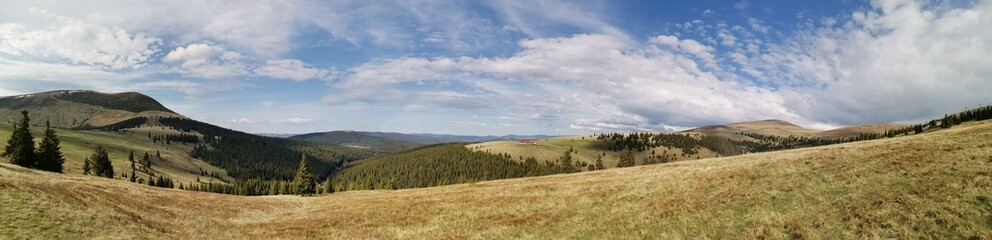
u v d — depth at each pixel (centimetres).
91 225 2539
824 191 2034
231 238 3056
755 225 1816
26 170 5153
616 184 3706
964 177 1772
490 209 3359
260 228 3544
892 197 1734
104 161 12925
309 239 2983
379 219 3616
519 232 2458
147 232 2722
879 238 1485
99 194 3553
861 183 2016
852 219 1636
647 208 2419
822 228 1647
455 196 4675
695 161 6169
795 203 1977
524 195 3972
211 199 5259
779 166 2775
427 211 3719
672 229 1972
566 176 6244
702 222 1997
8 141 8819
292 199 6675
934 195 1670
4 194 2559
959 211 1508
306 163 11231
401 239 2677
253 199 6009
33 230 2259
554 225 2495
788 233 1684
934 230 1458
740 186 2450
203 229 3328
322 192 12788
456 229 2759
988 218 1430
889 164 2223
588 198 3158
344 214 4194
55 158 9569
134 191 4672
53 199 2739
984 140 2517
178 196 5003
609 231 2131
